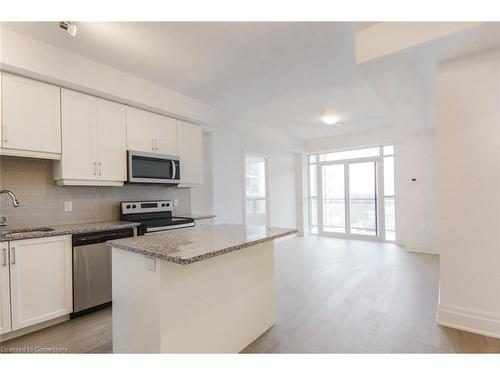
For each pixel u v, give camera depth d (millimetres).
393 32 2113
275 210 6355
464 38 1947
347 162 6684
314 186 7301
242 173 5430
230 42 2418
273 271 2461
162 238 1959
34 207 2764
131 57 2674
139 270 1688
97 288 2721
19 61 2248
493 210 2139
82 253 2613
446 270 2330
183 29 2213
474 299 2215
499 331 2109
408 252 5090
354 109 4406
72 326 2445
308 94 3719
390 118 4766
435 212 4988
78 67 2617
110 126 3047
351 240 6367
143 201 3693
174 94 3549
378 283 3424
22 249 2244
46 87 2551
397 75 2553
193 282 1744
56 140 2619
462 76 2234
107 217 3367
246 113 4574
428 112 3857
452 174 2291
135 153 3219
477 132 2191
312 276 3727
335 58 2734
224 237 1988
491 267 2148
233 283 2039
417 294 3051
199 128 4145
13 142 2334
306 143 6848
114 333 1896
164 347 1568
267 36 2332
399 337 2166
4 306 2145
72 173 2734
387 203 6133
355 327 2344
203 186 4773
